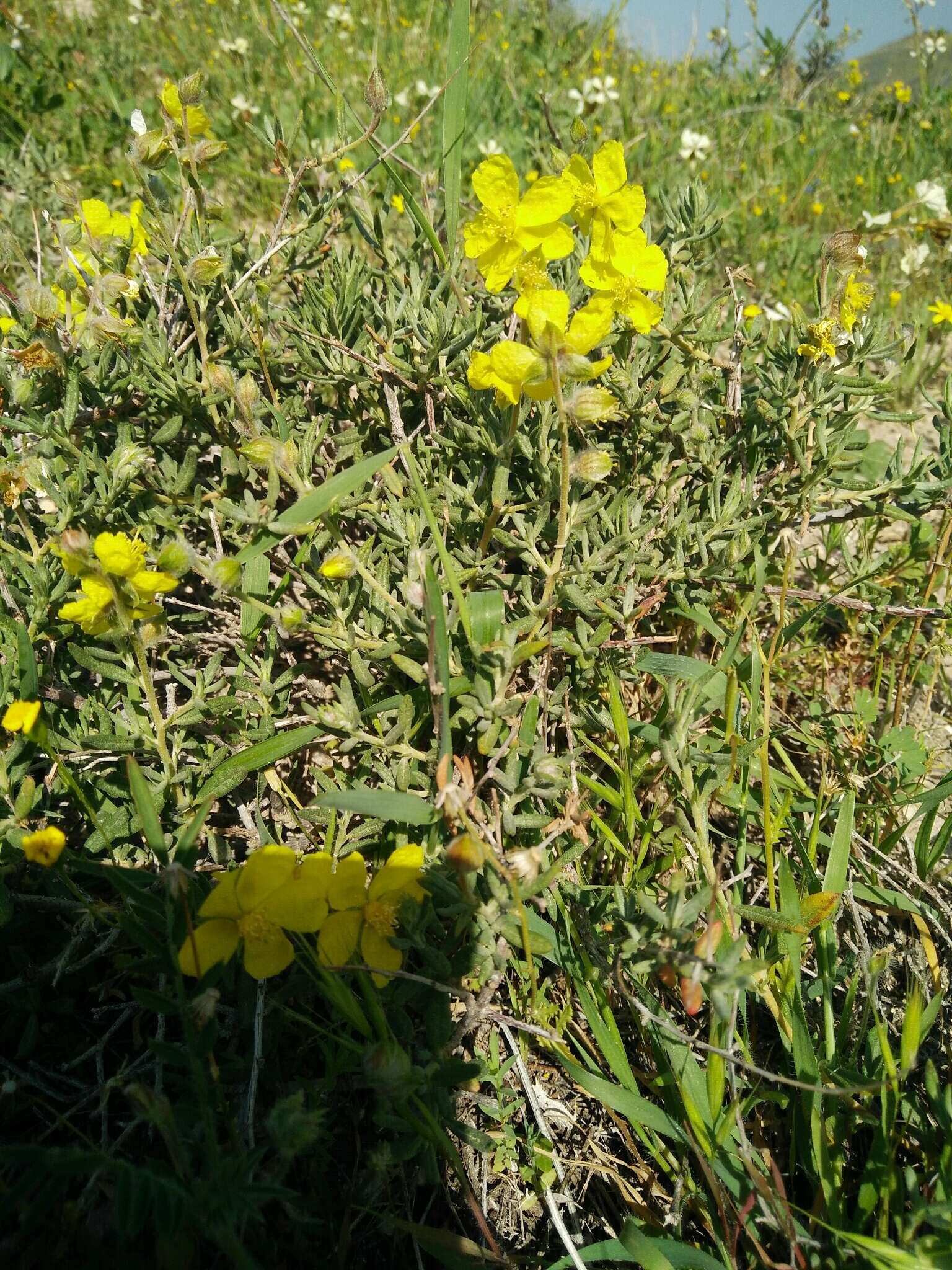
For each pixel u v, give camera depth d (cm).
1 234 231
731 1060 142
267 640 221
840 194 660
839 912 197
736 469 248
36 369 193
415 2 860
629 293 195
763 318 264
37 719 149
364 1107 160
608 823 198
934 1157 144
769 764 225
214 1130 123
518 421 182
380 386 234
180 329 236
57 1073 159
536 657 197
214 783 170
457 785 161
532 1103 159
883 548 327
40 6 725
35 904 157
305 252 251
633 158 590
